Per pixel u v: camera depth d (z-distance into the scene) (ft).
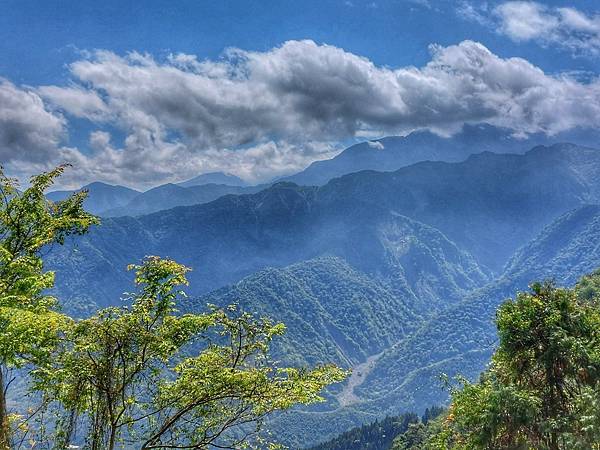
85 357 38.42
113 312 39.24
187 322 40.86
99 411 39.04
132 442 39.78
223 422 41.11
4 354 37.78
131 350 38.55
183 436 40.52
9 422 40.55
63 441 39.73
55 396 39.45
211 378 39.37
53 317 38.81
